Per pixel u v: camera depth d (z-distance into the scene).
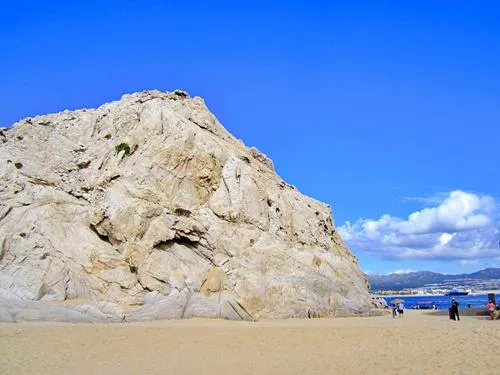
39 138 50.84
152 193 46.06
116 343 26.64
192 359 23.25
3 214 42.09
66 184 47.66
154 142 49.59
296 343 26.91
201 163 49.47
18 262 39.69
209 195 49.16
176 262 43.47
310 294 45.25
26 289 38.12
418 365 21.17
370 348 25.23
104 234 44.25
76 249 42.41
